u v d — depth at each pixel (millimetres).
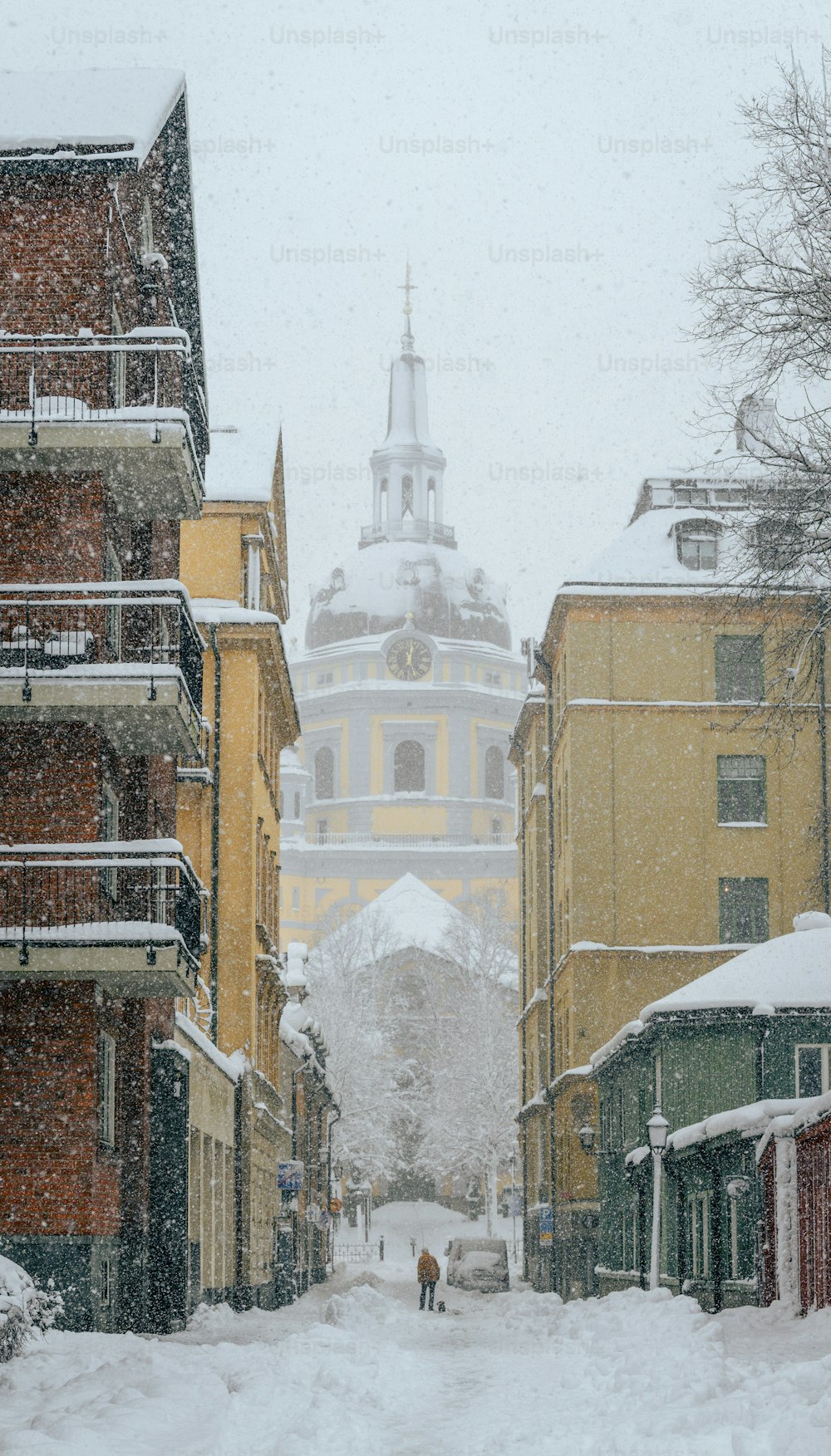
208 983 59625
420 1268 64688
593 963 74625
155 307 40688
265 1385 23438
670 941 74938
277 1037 74562
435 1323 51344
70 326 36031
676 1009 54656
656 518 79625
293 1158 83750
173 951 33781
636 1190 59781
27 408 35469
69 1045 34062
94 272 36156
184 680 35594
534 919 98000
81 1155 33688
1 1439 17469
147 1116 40906
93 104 37000
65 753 35219
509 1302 68875
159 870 39031
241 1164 58656
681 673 76562
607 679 76500
